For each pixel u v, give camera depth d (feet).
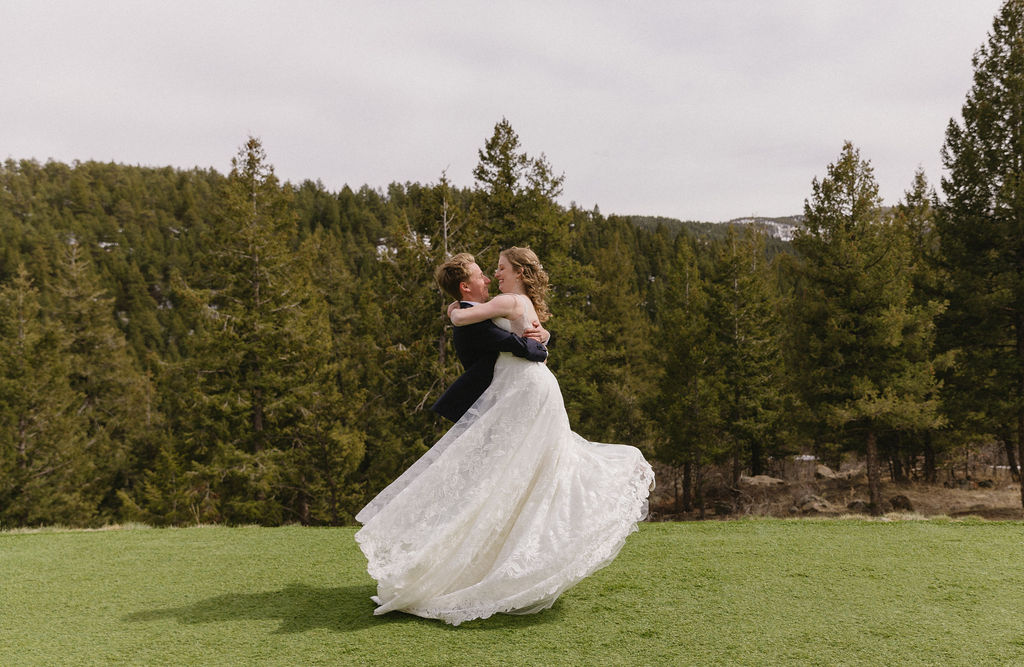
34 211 421.59
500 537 11.43
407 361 69.15
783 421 95.61
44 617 11.38
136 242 350.84
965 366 67.92
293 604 11.94
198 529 20.72
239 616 11.25
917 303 79.71
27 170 536.42
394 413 74.54
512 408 11.68
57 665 9.10
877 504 72.43
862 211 70.33
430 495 11.42
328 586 13.21
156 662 9.17
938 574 13.29
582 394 85.61
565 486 11.71
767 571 13.70
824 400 73.05
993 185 63.46
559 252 78.23
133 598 12.50
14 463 95.09
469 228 70.95
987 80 64.08
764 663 8.82
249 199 80.23
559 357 82.94
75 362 122.11
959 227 64.95
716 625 10.41
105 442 115.85
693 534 17.90
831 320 69.87
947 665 8.63
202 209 442.09
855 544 16.26
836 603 11.46
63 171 538.47
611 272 137.18
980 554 15.01
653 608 11.32
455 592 11.02
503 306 11.64
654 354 122.83
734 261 98.02
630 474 12.28
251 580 13.75
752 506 90.63
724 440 99.35
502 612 10.85
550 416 11.80
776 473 125.08
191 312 75.77
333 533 19.49
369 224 354.74
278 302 79.30
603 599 11.89
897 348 71.77
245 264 78.64
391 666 8.87
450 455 11.55
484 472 11.41
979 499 81.00
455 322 11.82
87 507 98.84
